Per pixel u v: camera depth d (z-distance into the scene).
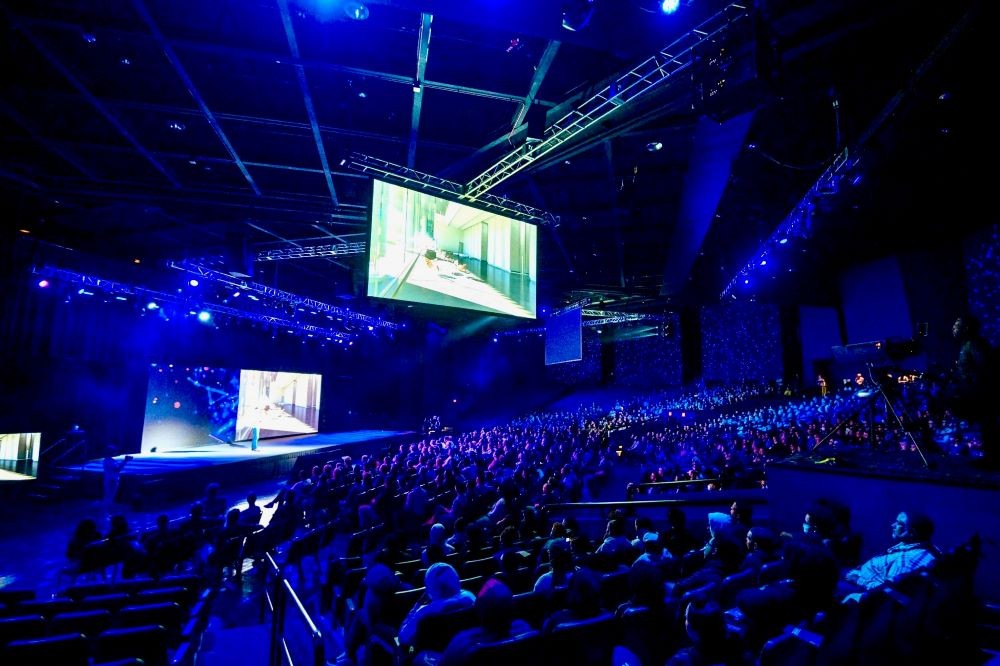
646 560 5.23
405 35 7.95
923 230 15.45
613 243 19.33
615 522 6.48
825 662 2.70
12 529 13.05
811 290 21.47
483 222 12.48
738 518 6.78
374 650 4.44
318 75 9.12
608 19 6.53
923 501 5.43
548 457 18.22
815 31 6.80
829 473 6.42
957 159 10.56
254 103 9.91
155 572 8.56
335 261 23.28
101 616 4.72
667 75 7.74
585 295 28.14
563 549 5.14
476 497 11.18
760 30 5.89
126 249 19.12
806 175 12.13
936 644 2.79
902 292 17.59
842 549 5.52
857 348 6.64
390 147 11.46
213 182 13.52
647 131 10.20
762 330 26.89
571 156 10.81
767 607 3.25
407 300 10.88
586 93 8.82
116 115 10.16
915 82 7.43
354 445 27.11
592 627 3.53
